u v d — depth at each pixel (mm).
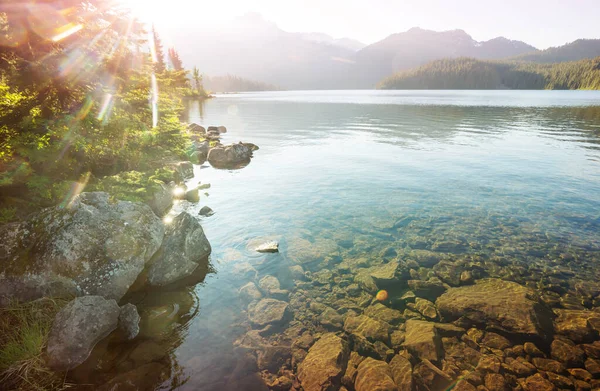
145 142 19844
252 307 7738
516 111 64062
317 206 14570
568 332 6855
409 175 19469
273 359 6219
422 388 5551
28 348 5953
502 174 19453
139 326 6961
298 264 9727
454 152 26062
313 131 39844
